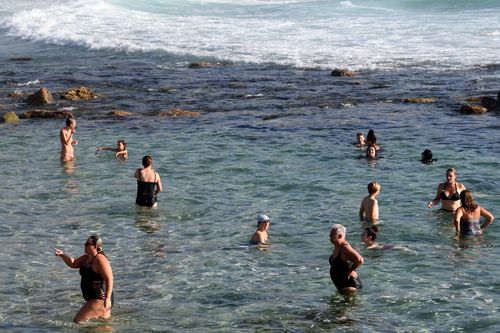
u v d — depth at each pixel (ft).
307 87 225.15
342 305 83.87
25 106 210.18
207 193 128.67
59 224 114.01
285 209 119.24
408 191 126.00
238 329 78.54
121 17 383.45
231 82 237.04
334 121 180.75
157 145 162.20
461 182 129.90
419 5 372.17
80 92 220.43
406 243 102.63
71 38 334.85
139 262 98.43
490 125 171.01
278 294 87.25
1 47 334.24
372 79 232.12
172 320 80.74
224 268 95.71
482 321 79.25
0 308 84.02
